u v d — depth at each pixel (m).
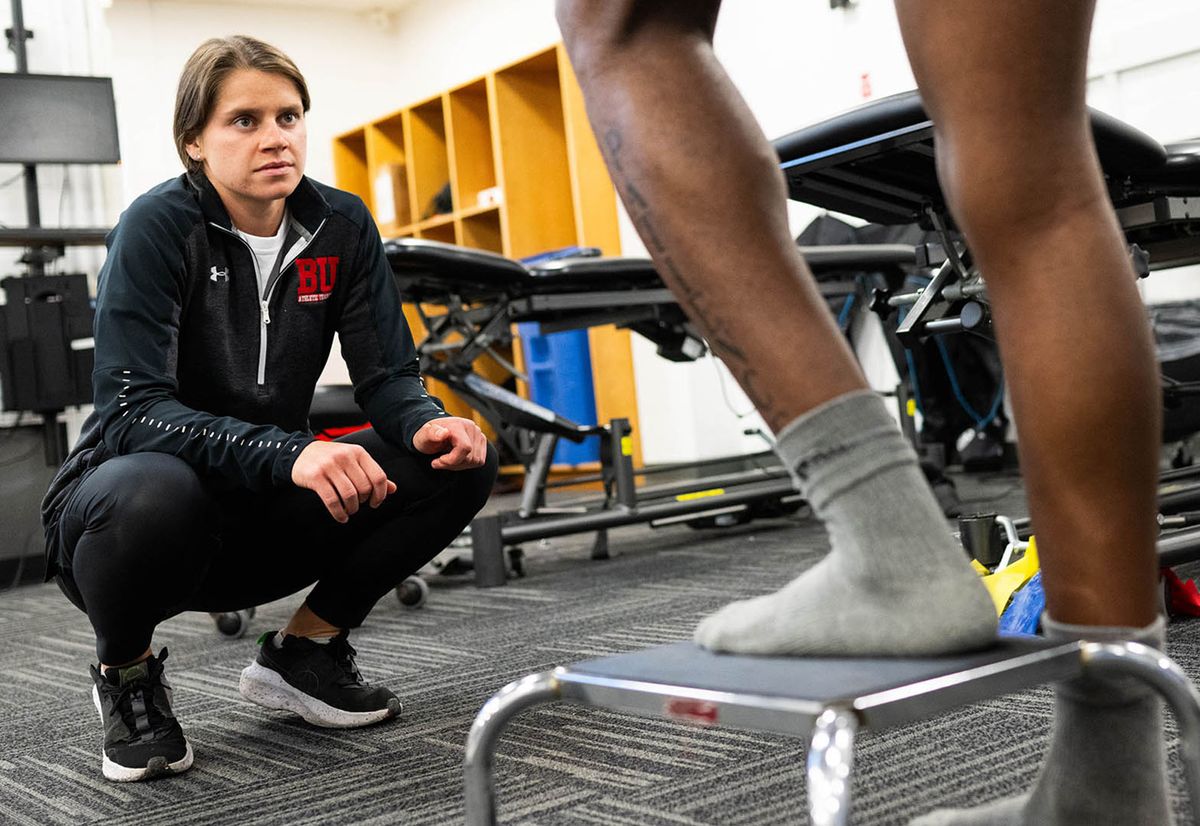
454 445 1.47
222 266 1.50
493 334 3.11
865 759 1.23
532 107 6.20
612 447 3.27
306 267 1.55
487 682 1.81
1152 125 4.23
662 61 0.62
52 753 1.59
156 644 2.53
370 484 1.35
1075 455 0.64
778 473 3.77
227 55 1.44
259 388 1.54
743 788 1.17
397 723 1.58
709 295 0.61
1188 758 0.60
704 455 5.62
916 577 0.60
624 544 3.68
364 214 1.61
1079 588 0.65
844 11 5.05
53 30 4.79
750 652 0.66
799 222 5.05
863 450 0.60
